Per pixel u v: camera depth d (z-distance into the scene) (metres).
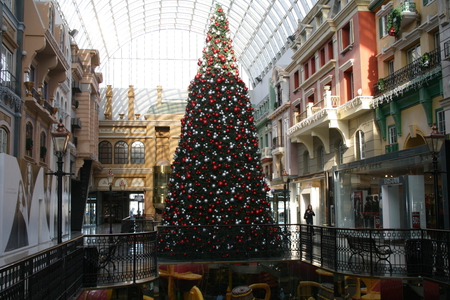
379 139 22.62
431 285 11.92
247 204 16.78
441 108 18.16
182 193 16.89
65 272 10.00
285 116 36.75
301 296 15.40
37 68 24.22
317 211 29.81
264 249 16.38
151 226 28.73
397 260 14.03
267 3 41.38
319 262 14.63
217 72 18.22
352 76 25.22
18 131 20.38
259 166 17.77
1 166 16.38
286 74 37.31
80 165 37.62
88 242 12.10
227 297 15.37
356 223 22.64
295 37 36.94
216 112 17.50
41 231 22.67
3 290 6.66
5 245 16.66
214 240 16.09
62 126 13.13
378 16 23.19
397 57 21.33
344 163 25.67
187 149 17.25
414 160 17.66
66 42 30.98
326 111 25.28
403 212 17.69
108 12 48.34
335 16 26.05
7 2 19.80
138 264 13.12
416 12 19.73
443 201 16.08
